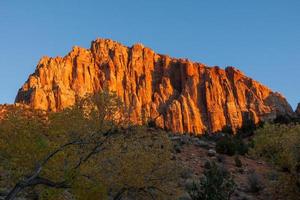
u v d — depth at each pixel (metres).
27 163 15.23
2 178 15.73
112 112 18.16
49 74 132.88
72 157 16.28
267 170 36.00
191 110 135.50
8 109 16.44
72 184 14.93
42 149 15.37
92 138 17.03
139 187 20.44
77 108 17.83
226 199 21.41
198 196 21.52
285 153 28.56
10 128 15.59
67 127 17.05
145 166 20.41
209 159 40.69
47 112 17.53
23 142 15.33
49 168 15.23
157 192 21.83
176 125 131.25
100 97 18.20
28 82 128.62
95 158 17.84
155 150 21.72
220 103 140.75
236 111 138.50
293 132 29.33
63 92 124.75
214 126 134.00
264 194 30.34
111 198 21.48
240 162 38.56
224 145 44.09
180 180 29.16
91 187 16.08
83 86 136.88
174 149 42.09
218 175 21.89
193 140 51.19
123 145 20.17
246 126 92.75
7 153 15.38
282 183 29.09
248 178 32.69
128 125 19.31
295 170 28.28
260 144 31.34
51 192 15.32
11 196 13.34
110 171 19.08
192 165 37.31
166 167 21.73
